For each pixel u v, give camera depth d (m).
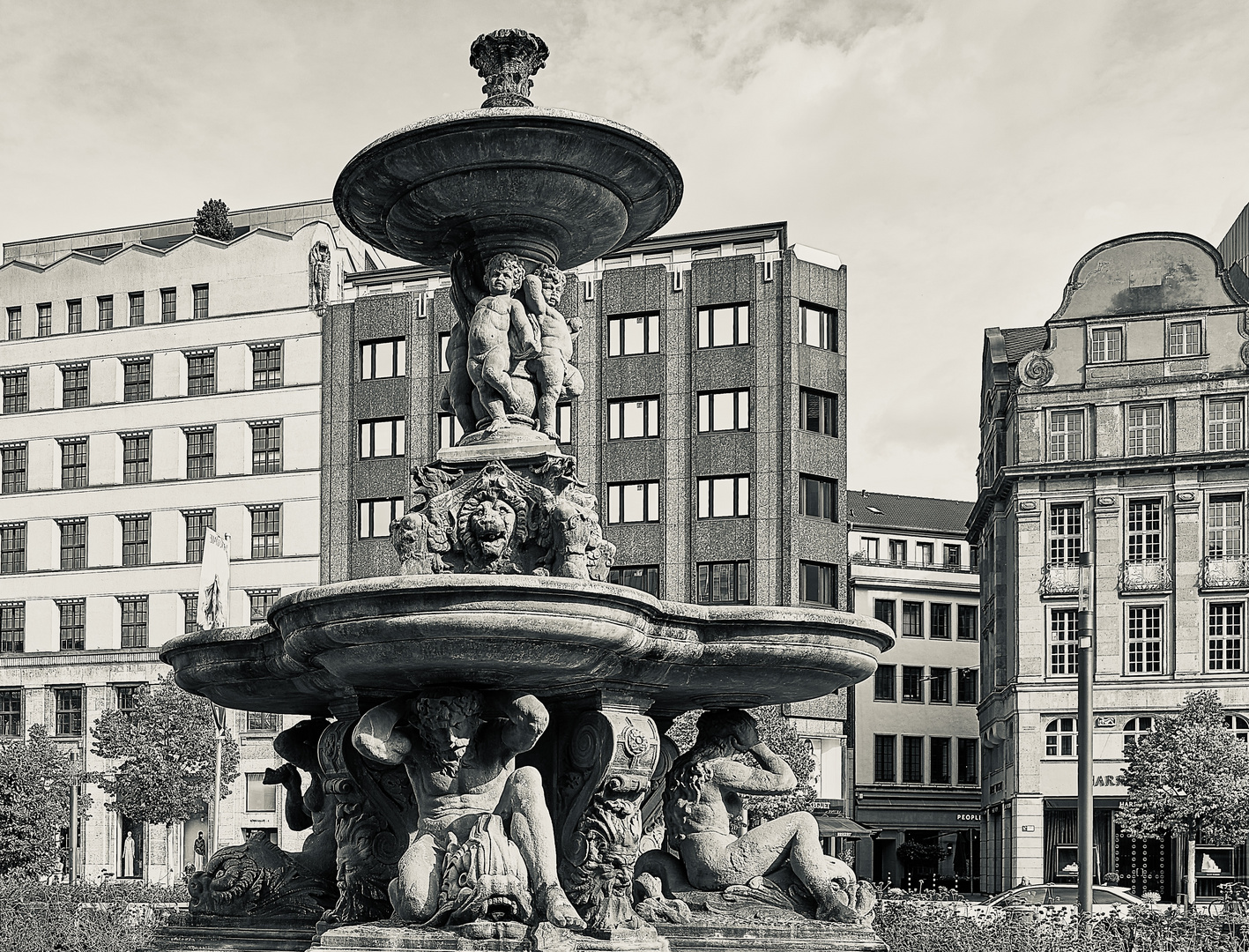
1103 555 52.97
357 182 9.53
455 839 7.58
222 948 8.93
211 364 55.78
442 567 8.55
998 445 58.78
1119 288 54.44
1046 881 52.31
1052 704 52.94
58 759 42.28
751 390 50.28
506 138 8.84
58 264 57.94
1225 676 50.88
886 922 16.00
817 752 52.06
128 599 55.59
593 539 8.47
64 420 57.03
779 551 49.41
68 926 15.42
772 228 51.00
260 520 54.59
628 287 51.94
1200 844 48.06
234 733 47.53
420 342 53.31
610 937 7.71
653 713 9.34
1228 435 51.94
